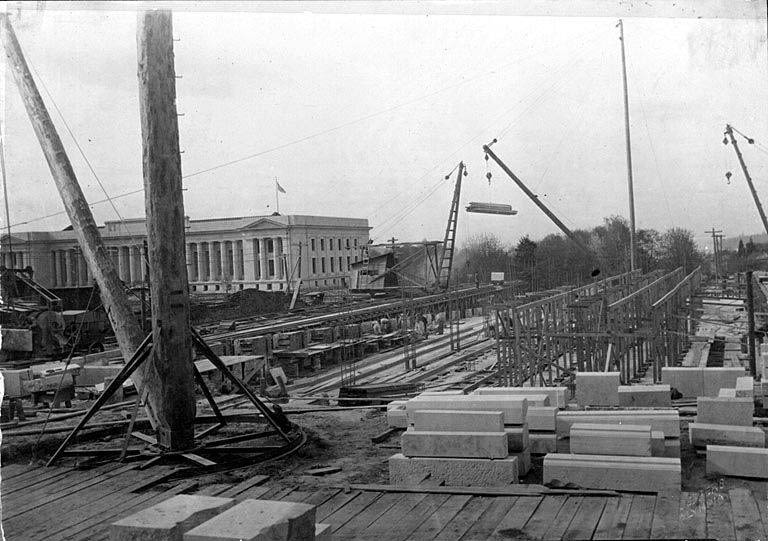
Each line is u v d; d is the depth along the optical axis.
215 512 5.28
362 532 6.80
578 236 33.97
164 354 10.18
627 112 26.75
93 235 10.90
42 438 11.31
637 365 28.00
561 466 8.08
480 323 41.75
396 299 41.47
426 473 8.50
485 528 6.78
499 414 8.50
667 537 6.34
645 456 8.13
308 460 10.02
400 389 16.92
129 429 10.11
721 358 26.39
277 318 33.31
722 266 34.00
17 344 24.91
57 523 7.44
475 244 44.81
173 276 10.16
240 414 12.95
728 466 8.16
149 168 10.03
